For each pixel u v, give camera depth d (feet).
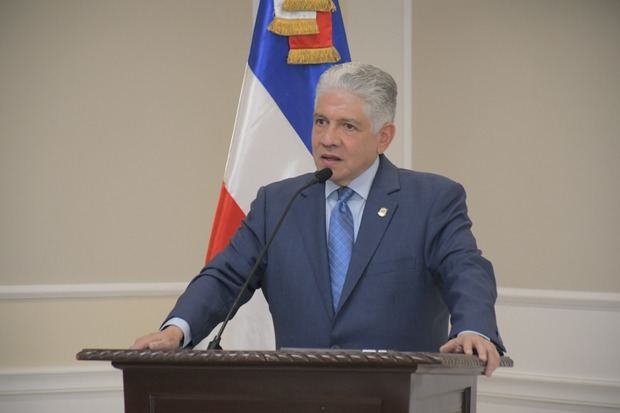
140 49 31.99
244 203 23.21
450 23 31.63
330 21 24.11
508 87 30.66
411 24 32.09
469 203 31.27
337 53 23.89
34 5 31.19
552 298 29.63
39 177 30.99
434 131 31.78
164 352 11.19
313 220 16.07
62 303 30.89
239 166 23.41
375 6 32.17
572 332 29.53
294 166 23.56
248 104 23.76
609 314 29.01
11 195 30.71
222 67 32.73
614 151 28.86
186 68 32.37
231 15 32.91
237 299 14.60
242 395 11.35
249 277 14.85
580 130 29.45
